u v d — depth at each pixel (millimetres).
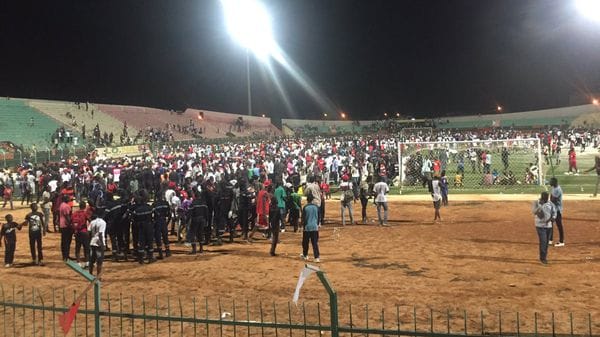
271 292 11227
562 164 41625
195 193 16031
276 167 30062
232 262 14422
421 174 33750
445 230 18406
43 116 51469
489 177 31281
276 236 15148
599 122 74250
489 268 12648
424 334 5289
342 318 9289
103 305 10664
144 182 28344
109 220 15250
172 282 12438
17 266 14867
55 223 20875
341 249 15734
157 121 64875
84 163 32719
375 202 20188
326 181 29188
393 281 11734
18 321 9828
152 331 8969
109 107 61406
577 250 14328
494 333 8320
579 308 9469
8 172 31531
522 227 18375
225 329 8953
